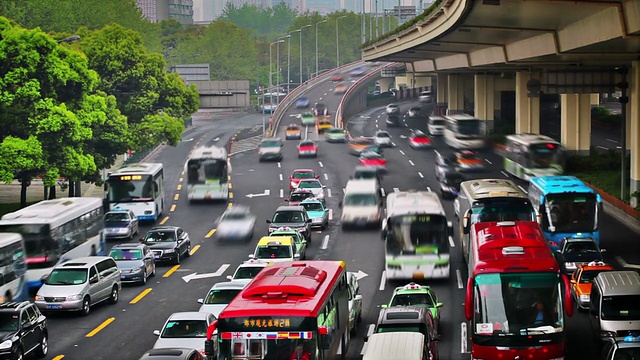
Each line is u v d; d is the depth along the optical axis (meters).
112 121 147.88
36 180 188.75
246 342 46.31
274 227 107.38
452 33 137.38
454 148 193.75
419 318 55.31
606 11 95.19
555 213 89.44
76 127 125.56
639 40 94.75
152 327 74.25
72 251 93.12
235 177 169.00
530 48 136.25
